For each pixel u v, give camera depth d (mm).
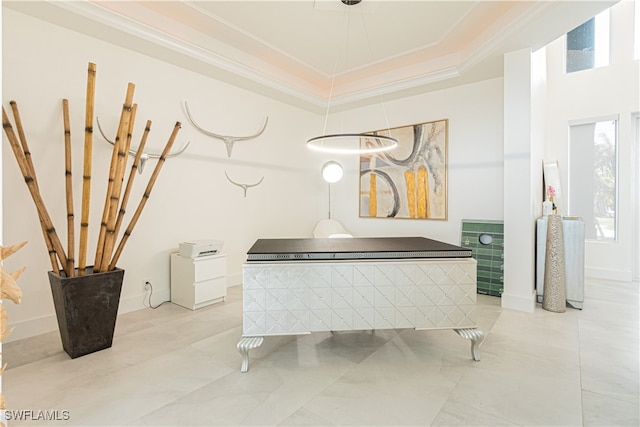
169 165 3752
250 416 1810
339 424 1751
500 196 4059
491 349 2590
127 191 2826
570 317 3262
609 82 4719
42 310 2861
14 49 2684
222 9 3219
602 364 2352
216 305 3662
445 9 3199
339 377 2203
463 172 4352
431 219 4652
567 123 5039
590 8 2691
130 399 1957
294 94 4840
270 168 4992
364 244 2707
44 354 2498
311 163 5734
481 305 3635
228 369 2305
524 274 3449
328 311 2307
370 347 2664
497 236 4000
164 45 3320
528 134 3383
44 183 2850
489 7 3150
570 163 5078
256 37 3752
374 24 3479
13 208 2701
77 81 3025
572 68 5062
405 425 1743
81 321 2471
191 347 2639
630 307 3562
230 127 4398
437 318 2363
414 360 2436
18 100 2705
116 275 2650
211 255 3666
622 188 4652
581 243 3475
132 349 2598
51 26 2871
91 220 3125
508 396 1984
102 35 3090
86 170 2527
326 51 4109
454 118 4426
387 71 4738
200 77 4023
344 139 5633
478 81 4207
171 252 3783
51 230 2457
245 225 4641
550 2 2648
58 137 2918
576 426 1732
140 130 3482
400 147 4957
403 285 2340
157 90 3613
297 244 2721
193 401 1938
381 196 5191
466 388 2068
